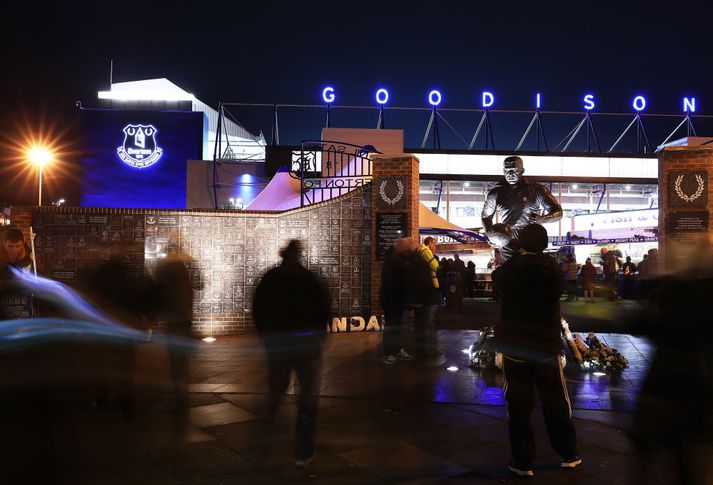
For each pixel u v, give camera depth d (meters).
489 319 15.45
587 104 39.81
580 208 41.75
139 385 7.45
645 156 36.41
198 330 12.45
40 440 5.20
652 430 4.12
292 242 5.34
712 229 10.48
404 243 8.96
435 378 7.99
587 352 8.52
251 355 9.83
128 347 6.43
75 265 12.23
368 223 12.77
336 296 12.67
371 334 12.05
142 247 12.41
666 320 4.09
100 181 37.91
